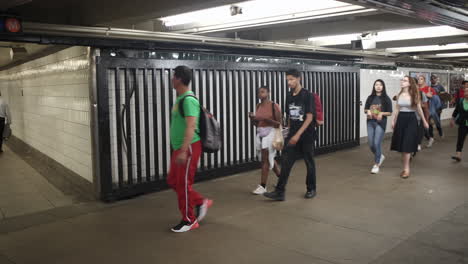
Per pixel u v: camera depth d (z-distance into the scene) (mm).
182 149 4141
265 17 5180
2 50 8477
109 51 5664
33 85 9539
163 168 6445
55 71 7574
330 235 4273
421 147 10117
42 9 4406
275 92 8227
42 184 6992
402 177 6863
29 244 4203
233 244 4082
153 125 6289
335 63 9570
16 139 12180
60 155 7723
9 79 12500
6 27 4523
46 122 8586
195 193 4543
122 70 6004
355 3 4078
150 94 6371
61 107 7336
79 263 3703
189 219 4480
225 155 7508
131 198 5992
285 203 5492
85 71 5945
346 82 10023
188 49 6520
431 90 10461
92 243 4195
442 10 4742
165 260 3730
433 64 14844
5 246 4160
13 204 5816
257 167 7863
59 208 5543
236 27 5562
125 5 4191
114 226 4727
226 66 7168
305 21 5184
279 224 4648
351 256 3727
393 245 3957
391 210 5078
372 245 3973
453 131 13516
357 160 8586
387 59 11633
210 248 3994
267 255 3797
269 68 7977
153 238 4301
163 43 6184
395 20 6254
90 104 5715
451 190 6000
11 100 12469
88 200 5930
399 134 6797
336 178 6914
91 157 6039
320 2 4777
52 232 4559
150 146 6441
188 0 4070
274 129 5820
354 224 4590
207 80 6910
